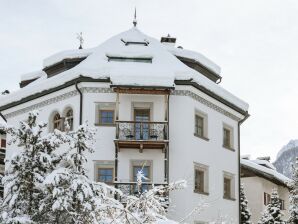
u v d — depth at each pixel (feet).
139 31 105.50
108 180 87.51
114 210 29.45
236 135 107.45
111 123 88.84
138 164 87.97
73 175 29.99
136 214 28.68
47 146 31.50
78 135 31.78
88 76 88.33
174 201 87.25
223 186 100.22
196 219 90.38
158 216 28.63
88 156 87.25
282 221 129.90
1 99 105.09
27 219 28.81
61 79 91.45
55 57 103.24
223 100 99.81
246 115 108.27
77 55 100.58
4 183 30.45
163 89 86.07
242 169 137.69
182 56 102.73
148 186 86.43
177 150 89.15
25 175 30.37
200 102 94.99
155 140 85.71
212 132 98.27
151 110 89.61
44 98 96.22
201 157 93.71
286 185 145.18
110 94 89.45
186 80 90.12
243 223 123.03
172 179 88.07
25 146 31.22
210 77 109.91
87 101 89.04
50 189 29.91
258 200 135.44
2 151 119.75
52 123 94.73
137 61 96.02
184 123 90.17
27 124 31.60
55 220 29.99
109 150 87.71
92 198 29.12
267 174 135.03
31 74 116.47
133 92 86.12
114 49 99.19
